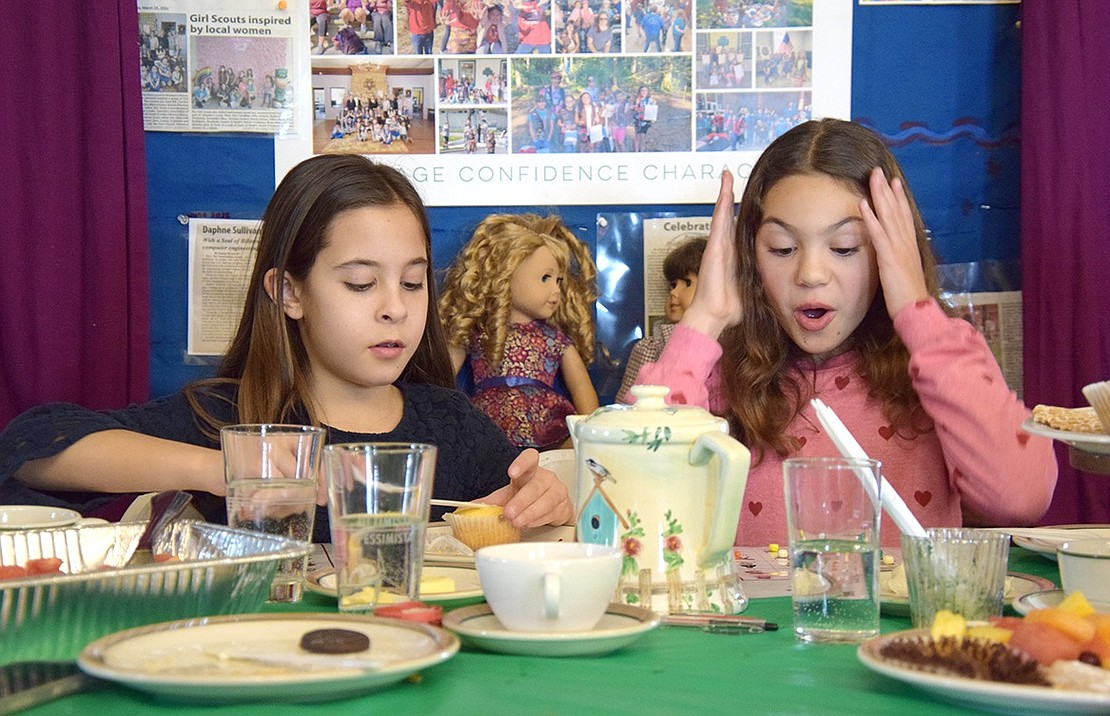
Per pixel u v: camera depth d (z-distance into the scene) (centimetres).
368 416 164
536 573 80
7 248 205
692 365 144
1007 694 64
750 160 221
